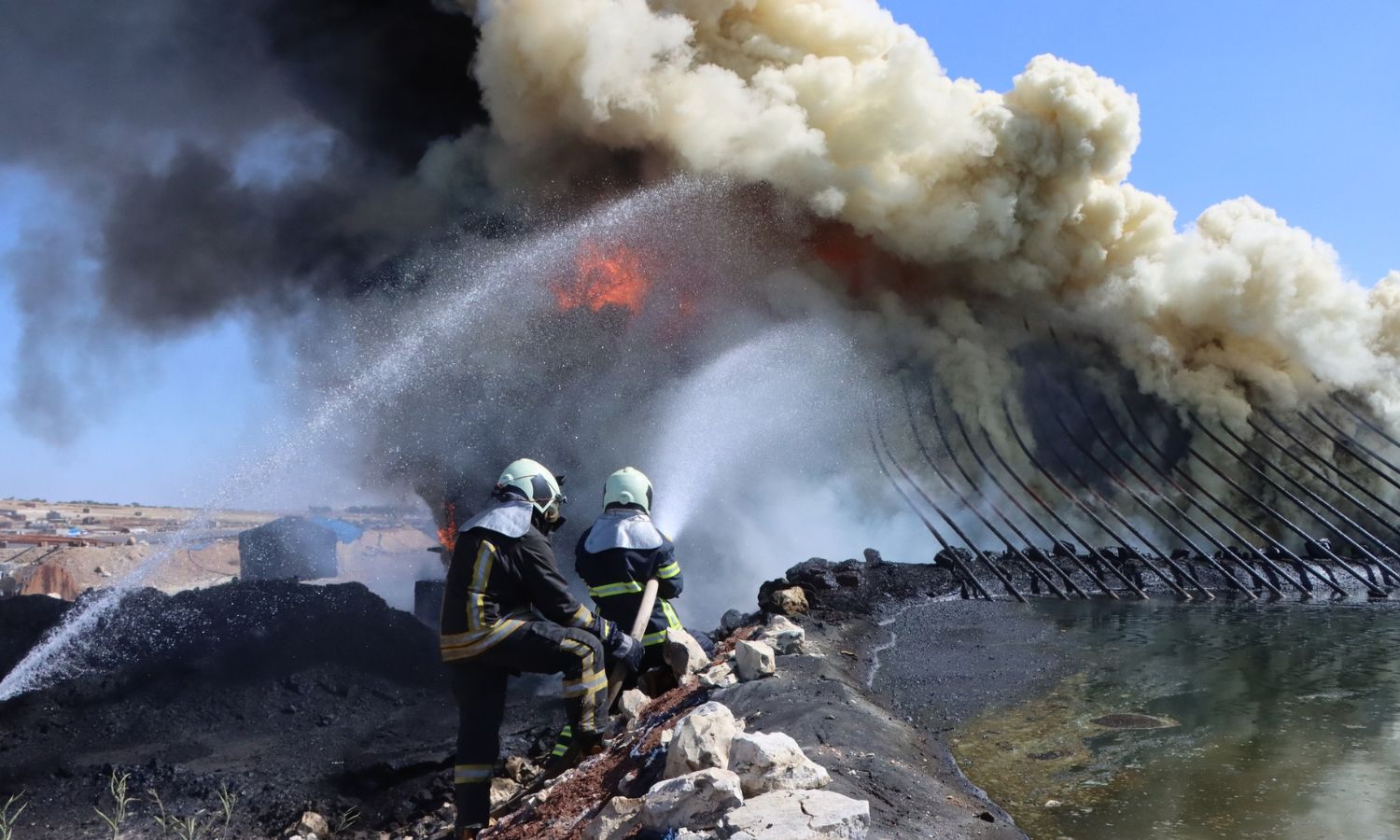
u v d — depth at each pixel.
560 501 4.32
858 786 3.40
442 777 7.20
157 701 10.05
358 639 12.16
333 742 9.10
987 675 5.64
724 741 3.29
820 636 6.64
